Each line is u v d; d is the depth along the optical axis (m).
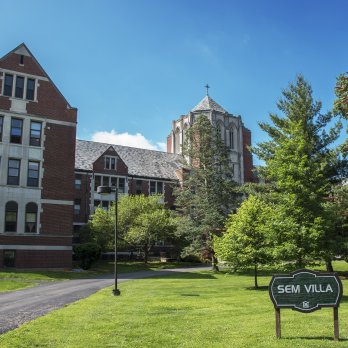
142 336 9.61
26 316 13.26
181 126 69.62
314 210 21.00
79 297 19.06
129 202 46.72
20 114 36.34
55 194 36.78
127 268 40.94
